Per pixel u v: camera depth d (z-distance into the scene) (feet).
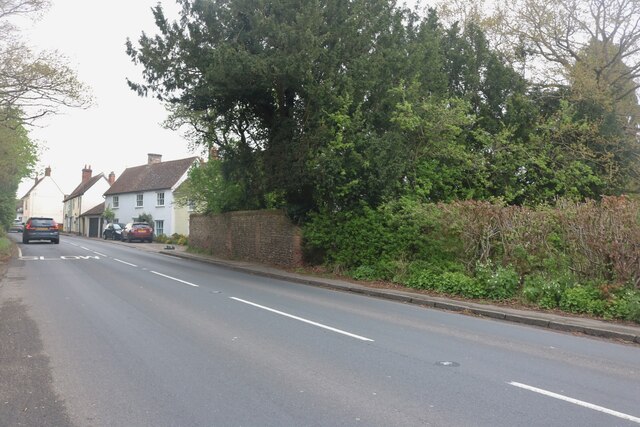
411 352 24.57
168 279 52.16
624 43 76.74
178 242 125.39
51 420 15.49
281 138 63.62
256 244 77.00
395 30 63.21
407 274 51.47
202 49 61.67
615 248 37.40
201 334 27.07
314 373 20.56
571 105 65.82
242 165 74.95
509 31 81.05
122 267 63.77
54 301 36.91
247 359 22.40
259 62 55.06
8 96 54.08
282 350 24.13
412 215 51.21
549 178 64.90
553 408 17.22
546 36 80.18
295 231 66.85
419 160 59.77
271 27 56.39
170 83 65.82
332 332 28.53
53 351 23.32
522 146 64.28
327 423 15.44
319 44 56.90
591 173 63.62
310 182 59.72
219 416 15.89
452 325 32.73
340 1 59.93
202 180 90.74
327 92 55.52
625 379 21.27
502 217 45.19
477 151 65.92
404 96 57.16
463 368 21.97
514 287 42.34
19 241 126.41
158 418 15.70
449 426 15.42
